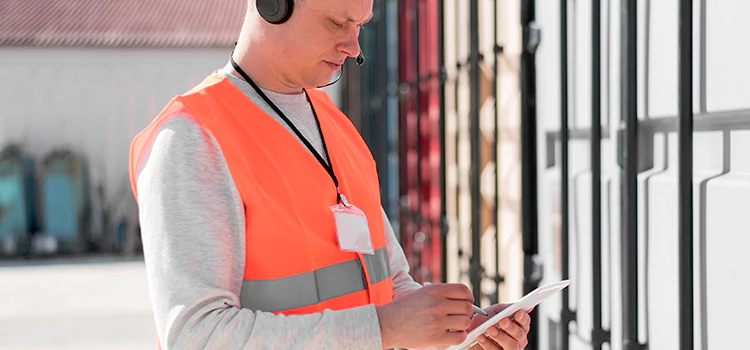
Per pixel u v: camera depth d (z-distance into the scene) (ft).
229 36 47.06
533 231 8.91
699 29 5.37
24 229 40.68
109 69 44.62
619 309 6.66
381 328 3.76
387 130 17.19
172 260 3.66
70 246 40.91
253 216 3.94
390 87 17.40
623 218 6.30
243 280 3.99
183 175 3.78
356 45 4.25
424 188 14.56
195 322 3.57
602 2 6.97
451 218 12.71
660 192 5.93
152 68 45.42
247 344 3.59
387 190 17.37
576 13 7.58
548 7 8.28
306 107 4.57
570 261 7.84
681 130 5.13
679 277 5.21
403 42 15.80
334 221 4.25
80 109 44.04
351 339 3.68
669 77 5.74
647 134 6.34
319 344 3.63
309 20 4.08
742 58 4.81
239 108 4.13
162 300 3.64
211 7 54.03
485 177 10.74
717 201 5.21
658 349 6.05
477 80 10.01
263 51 4.23
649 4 6.09
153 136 3.97
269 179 4.00
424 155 14.49
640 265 6.37
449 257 12.94
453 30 12.05
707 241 5.36
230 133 3.97
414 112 15.17
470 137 10.12
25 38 44.04
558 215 8.16
